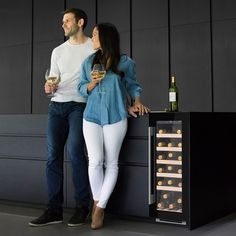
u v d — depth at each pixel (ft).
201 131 9.55
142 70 18.85
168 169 9.55
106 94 9.26
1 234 9.02
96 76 8.78
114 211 10.17
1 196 12.77
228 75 16.48
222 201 10.62
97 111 9.31
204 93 17.04
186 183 9.10
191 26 17.49
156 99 18.40
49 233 9.00
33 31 22.50
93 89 9.41
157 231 9.04
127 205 9.99
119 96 9.32
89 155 9.35
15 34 23.15
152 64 18.57
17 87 22.98
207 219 9.80
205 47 17.08
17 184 12.42
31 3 22.57
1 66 23.34
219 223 9.89
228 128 11.05
